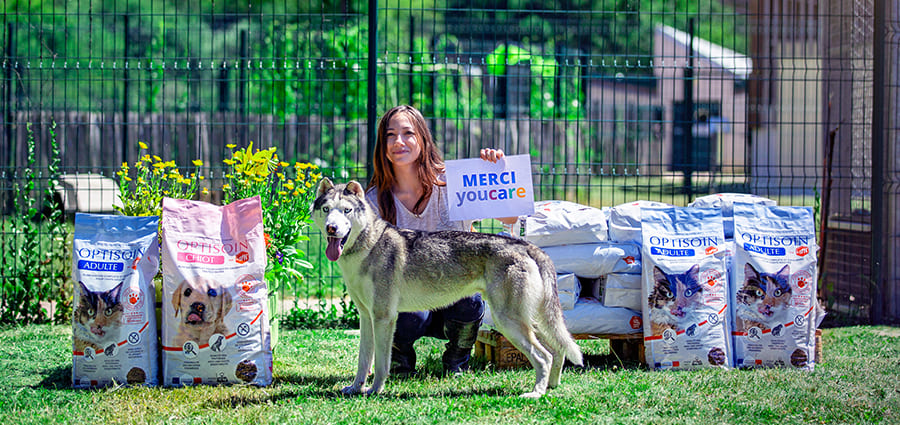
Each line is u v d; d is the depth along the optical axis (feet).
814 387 14.90
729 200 18.71
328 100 44.24
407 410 13.42
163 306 15.30
